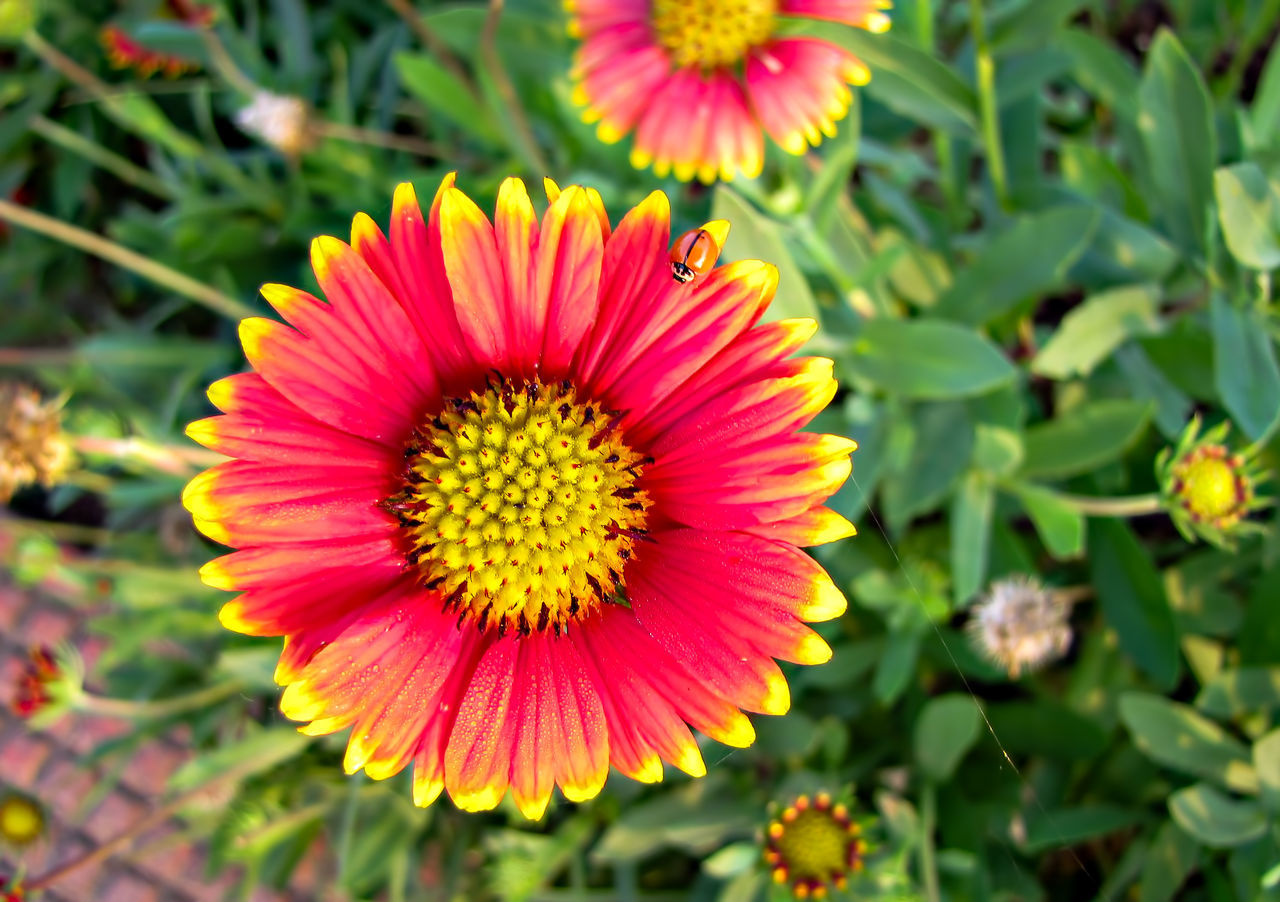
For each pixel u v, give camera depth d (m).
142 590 0.25
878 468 0.23
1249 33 0.26
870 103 0.26
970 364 0.21
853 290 0.22
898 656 0.23
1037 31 0.22
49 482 0.21
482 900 0.26
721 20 0.18
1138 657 0.23
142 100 0.26
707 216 0.25
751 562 0.15
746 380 0.15
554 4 0.24
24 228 0.32
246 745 0.23
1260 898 0.21
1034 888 0.24
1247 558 0.24
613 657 0.16
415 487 0.16
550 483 0.16
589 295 0.15
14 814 0.25
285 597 0.15
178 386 0.25
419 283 0.15
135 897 0.28
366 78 0.30
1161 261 0.22
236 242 0.28
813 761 0.25
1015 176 0.25
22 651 0.30
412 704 0.15
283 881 0.26
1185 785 0.24
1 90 0.31
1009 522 0.27
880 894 0.21
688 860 0.27
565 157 0.26
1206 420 0.25
